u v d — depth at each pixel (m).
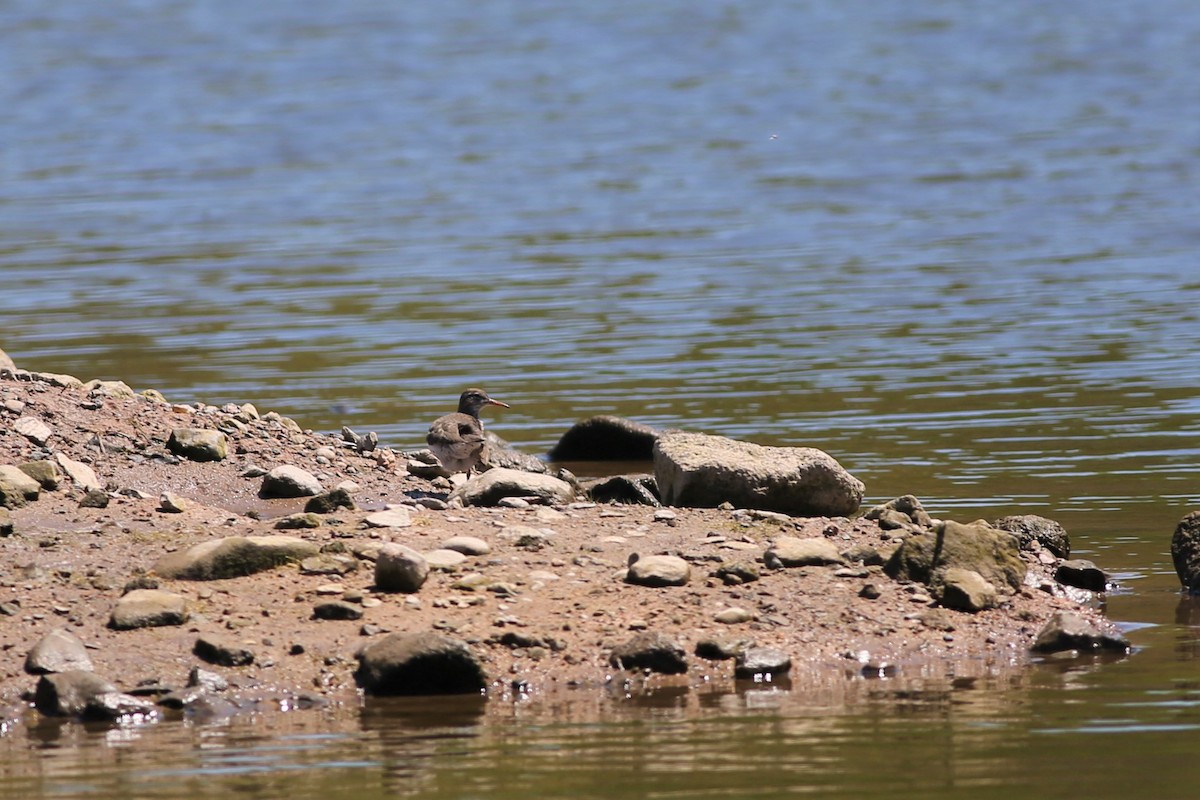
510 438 22.52
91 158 57.75
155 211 46.94
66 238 42.50
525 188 50.59
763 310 32.16
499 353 28.53
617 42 92.62
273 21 105.06
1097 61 79.25
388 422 23.12
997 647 12.66
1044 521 15.61
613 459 21.56
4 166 56.00
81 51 91.38
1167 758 10.04
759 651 12.12
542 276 36.53
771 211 45.50
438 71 82.38
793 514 16.27
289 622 12.30
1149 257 37.09
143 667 11.57
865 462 20.28
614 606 12.87
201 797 9.52
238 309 33.09
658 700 11.42
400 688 11.55
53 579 12.76
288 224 44.72
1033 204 45.44
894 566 13.77
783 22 99.69
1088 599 14.12
